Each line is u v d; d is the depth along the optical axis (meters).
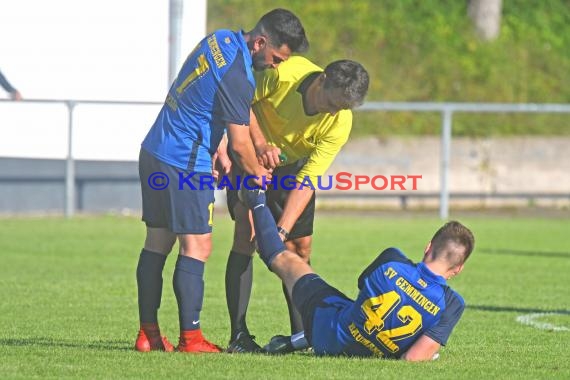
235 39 18.98
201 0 49.66
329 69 19.88
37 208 52.12
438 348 19.09
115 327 24.22
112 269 35.19
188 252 19.64
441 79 71.38
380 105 55.22
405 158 63.34
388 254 18.69
